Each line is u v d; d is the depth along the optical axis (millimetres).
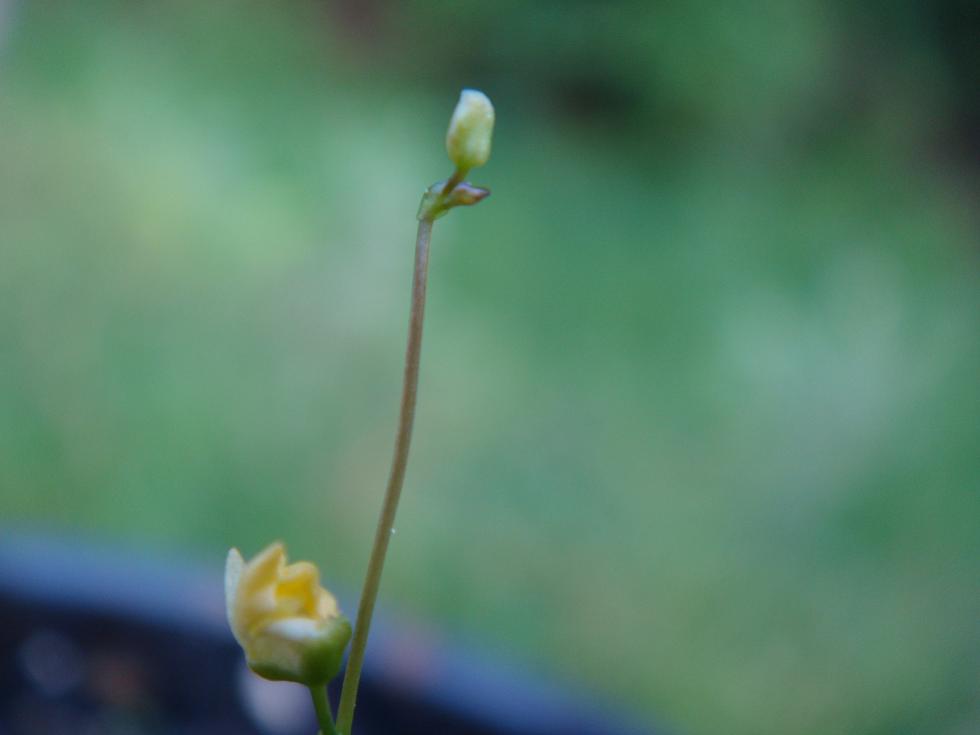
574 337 536
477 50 915
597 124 915
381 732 195
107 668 204
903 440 465
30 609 201
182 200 521
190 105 665
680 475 428
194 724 204
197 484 333
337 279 497
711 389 503
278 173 609
